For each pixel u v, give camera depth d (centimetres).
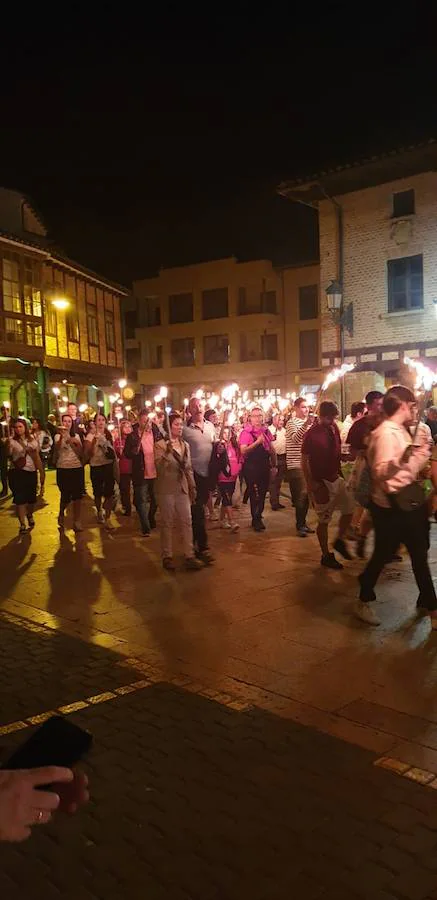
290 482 1027
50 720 137
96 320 3325
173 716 447
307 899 281
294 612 649
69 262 2936
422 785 360
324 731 421
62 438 1081
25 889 292
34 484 1124
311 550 912
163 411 1218
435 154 2014
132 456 1048
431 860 301
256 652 553
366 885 288
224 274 4509
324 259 2342
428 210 2106
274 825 329
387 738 411
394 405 588
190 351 4719
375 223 2222
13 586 782
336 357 2322
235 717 444
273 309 4416
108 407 3431
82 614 669
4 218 2888
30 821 121
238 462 1062
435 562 812
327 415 801
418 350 2138
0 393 2561
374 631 592
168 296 4778
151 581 779
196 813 341
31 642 595
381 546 598
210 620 635
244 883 291
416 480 598
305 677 502
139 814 342
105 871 302
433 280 2105
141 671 524
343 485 803
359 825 327
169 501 821
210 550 929
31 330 2694
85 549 970
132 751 403
